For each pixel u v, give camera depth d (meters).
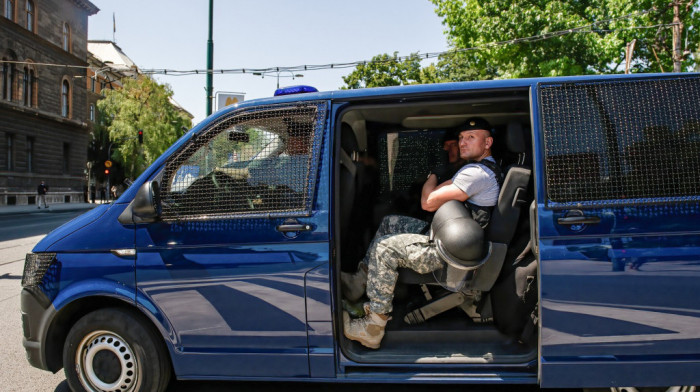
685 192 2.57
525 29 14.59
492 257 2.88
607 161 2.63
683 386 2.66
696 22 13.59
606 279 2.54
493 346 2.93
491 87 2.82
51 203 36.34
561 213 2.60
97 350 2.96
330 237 2.75
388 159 4.55
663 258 2.52
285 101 2.95
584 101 2.71
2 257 9.75
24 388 3.50
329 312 2.72
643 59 14.98
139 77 42.34
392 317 3.18
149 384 2.90
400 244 2.92
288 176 2.84
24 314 2.99
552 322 2.57
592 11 14.35
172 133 43.25
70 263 2.92
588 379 2.60
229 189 2.87
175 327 2.84
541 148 2.68
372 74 29.91
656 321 2.52
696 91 2.66
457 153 3.94
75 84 39.75
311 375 2.78
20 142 32.91
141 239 2.88
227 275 2.79
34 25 34.12
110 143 47.56
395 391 3.40
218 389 3.48
